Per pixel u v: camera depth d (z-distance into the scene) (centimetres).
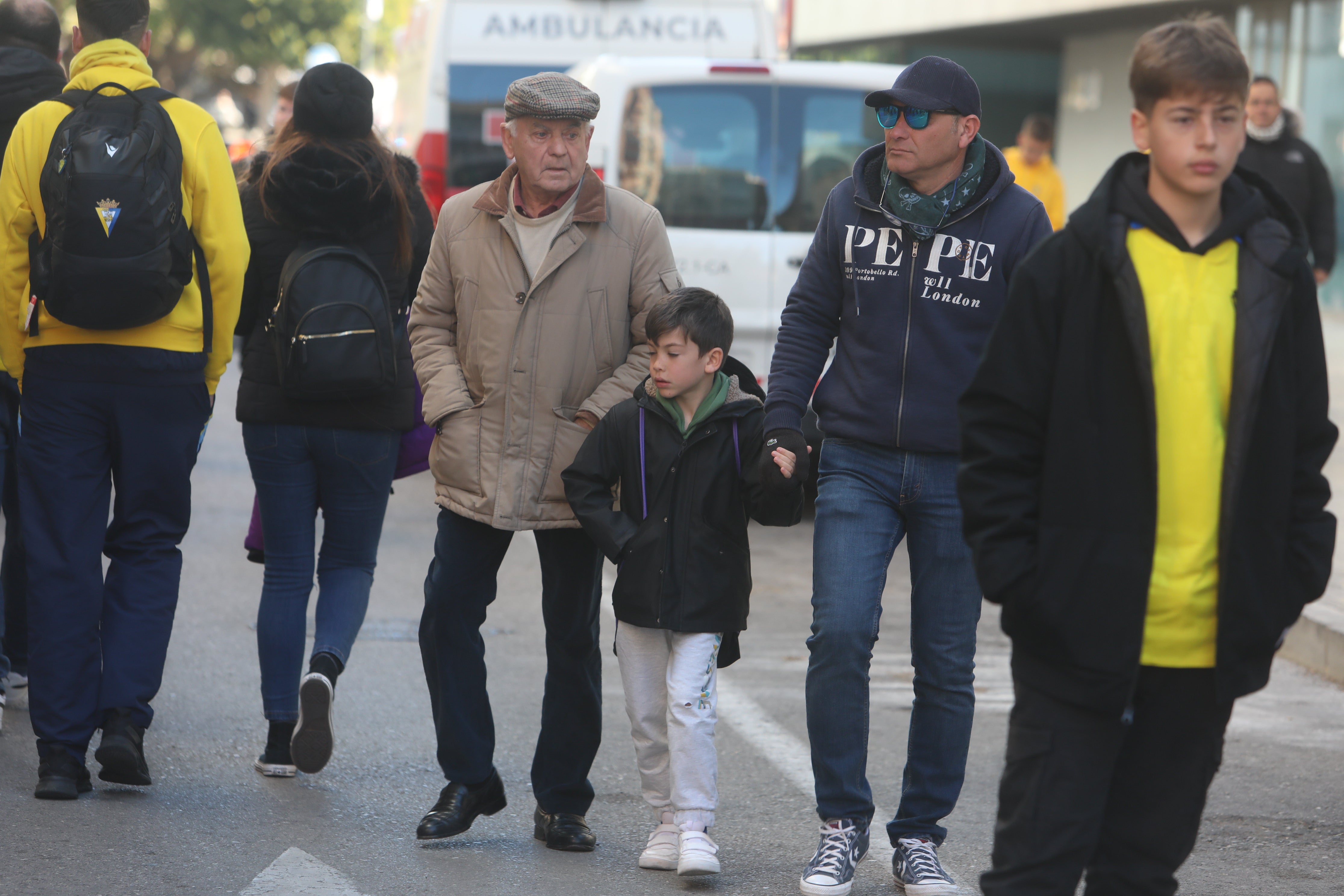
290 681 640
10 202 589
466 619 561
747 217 1227
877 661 879
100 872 523
